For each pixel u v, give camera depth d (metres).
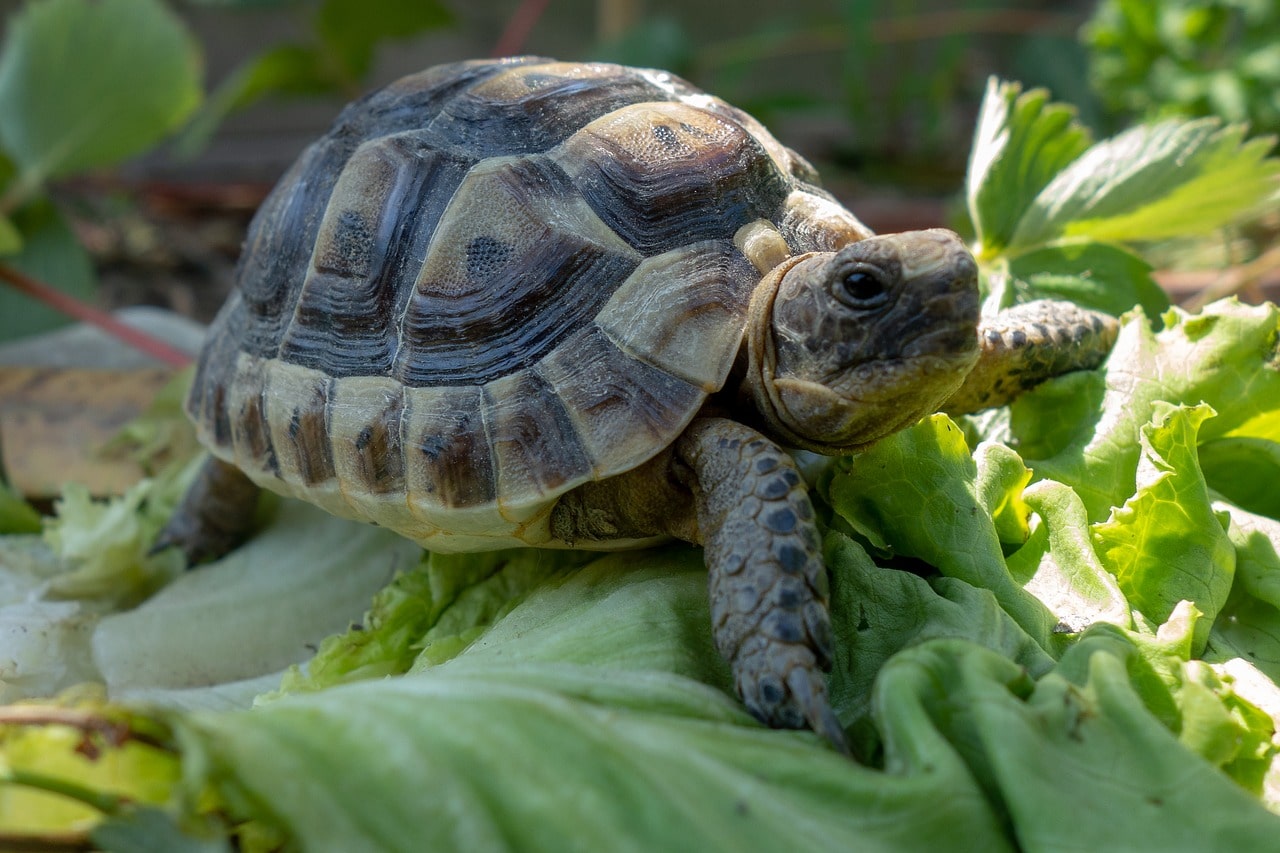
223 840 0.23
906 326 0.25
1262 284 0.48
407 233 0.28
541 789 0.22
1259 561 0.27
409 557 0.33
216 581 0.34
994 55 1.10
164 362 0.48
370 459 0.27
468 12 1.04
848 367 0.25
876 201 0.79
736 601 0.25
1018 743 0.23
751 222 0.28
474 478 0.26
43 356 0.48
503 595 0.29
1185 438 0.27
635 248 0.27
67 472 0.39
